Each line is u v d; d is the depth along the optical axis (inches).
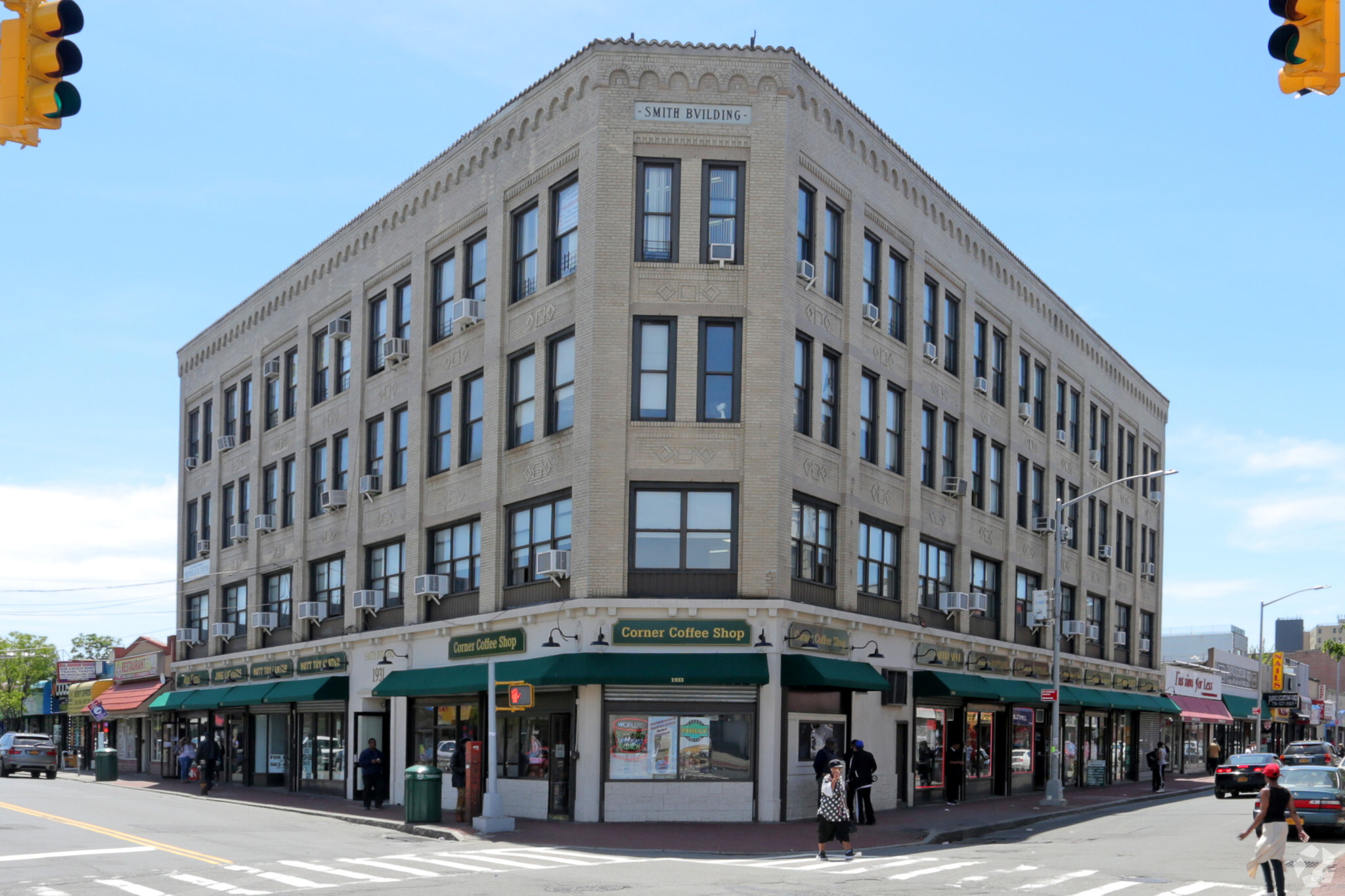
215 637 1822.1
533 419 1187.9
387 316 1444.4
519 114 1230.9
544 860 806.5
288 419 1657.2
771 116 1125.1
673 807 1055.6
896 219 1332.4
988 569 1542.8
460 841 940.0
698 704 1069.1
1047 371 1733.5
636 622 1062.4
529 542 1176.8
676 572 1082.7
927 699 1358.3
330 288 1565.0
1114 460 1993.1
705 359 1105.4
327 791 1477.6
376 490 1419.8
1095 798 1528.1
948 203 1449.3
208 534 1908.2
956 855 867.4
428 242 1369.3
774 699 1070.4
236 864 765.3
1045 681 1644.9
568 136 1160.8
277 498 1667.1
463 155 1317.7
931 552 1391.5
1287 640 6653.5
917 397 1355.8
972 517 1486.2
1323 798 999.0
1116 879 736.3
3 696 3476.9
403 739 1323.8
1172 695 2292.1
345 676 1448.1
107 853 809.5
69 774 2250.2
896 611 1301.7
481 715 1211.9
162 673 2054.6
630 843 909.8
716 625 1063.6
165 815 1149.7
